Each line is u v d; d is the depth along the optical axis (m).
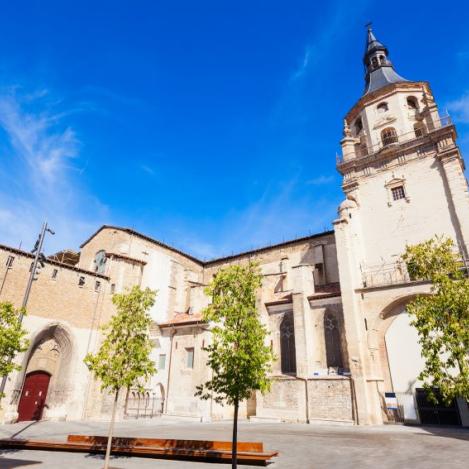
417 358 21.89
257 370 10.53
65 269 27.27
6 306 13.92
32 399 24.55
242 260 39.88
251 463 11.10
